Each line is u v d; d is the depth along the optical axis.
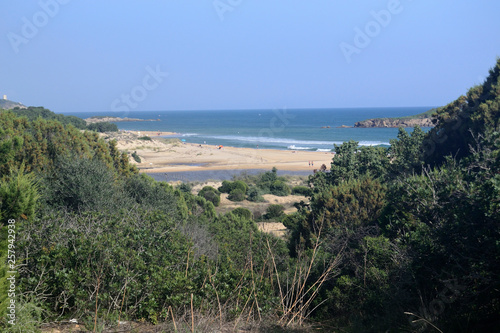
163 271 6.06
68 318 5.30
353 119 196.12
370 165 22.30
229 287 6.34
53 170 13.79
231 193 39.53
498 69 18.58
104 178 13.03
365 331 6.02
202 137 113.25
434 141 20.36
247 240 10.32
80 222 6.86
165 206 16.14
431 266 6.59
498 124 14.90
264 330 5.50
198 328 5.11
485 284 5.82
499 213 5.72
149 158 67.38
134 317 5.68
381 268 7.73
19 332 4.41
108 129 86.06
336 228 10.98
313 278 7.99
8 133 6.36
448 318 5.86
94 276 5.59
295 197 41.09
